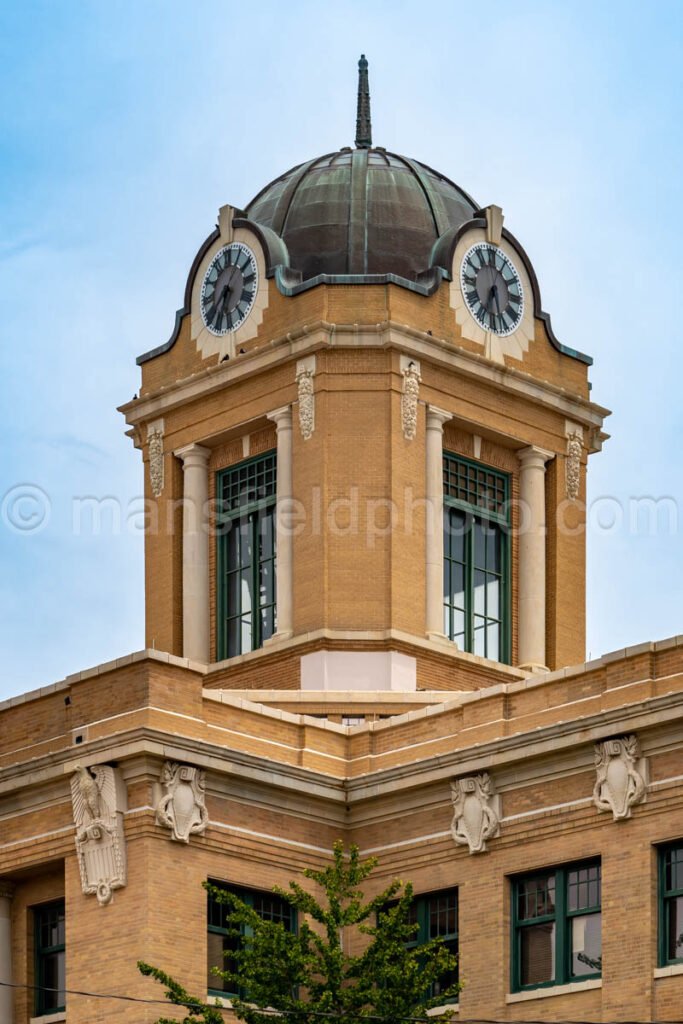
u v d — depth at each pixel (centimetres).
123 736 7306
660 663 7150
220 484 9419
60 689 7606
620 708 7088
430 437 9069
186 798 7356
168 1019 6875
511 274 9494
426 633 8875
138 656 7438
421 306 9131
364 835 7762
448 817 7556
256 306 9275
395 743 7825
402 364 9006
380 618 8781
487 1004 7288
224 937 7419
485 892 7381
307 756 7800
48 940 7606
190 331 9519
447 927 7506
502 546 9369
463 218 9575
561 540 9425
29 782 7519
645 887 6988
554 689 7412
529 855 7306
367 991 6806
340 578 8831
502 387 9306
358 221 9375
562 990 7138
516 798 7381
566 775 7269
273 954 6862
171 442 9500
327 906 7675
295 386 9075
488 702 7569
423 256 9362
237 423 9269
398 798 7681
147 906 7206
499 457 9412
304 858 7675
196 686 7531
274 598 9125
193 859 7369
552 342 9556
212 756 7431
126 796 7331
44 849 7488
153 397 9531
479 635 9219
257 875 7531
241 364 9219
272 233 9344
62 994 7519
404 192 9500
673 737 7000
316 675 8738
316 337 8975
